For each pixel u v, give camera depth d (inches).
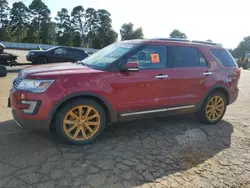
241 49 3764.8
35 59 561.0
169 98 165.6
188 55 176.4
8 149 132.5
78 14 3164.4
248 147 155.6
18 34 3056.1
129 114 153.1
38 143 141.9
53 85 129.3
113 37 3250.5
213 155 142.0
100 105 144.7
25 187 101.1
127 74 147.9
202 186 111.0
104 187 105.0
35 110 128.2
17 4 3006.9
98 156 131.5
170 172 120.8
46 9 3097.9
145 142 153.6
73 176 111.4
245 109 257.8
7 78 379.6
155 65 159.9
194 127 186.4
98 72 141.3
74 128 141.0
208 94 185.9
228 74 195.3
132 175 115.6
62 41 3043.8
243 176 121.3
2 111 198.4
